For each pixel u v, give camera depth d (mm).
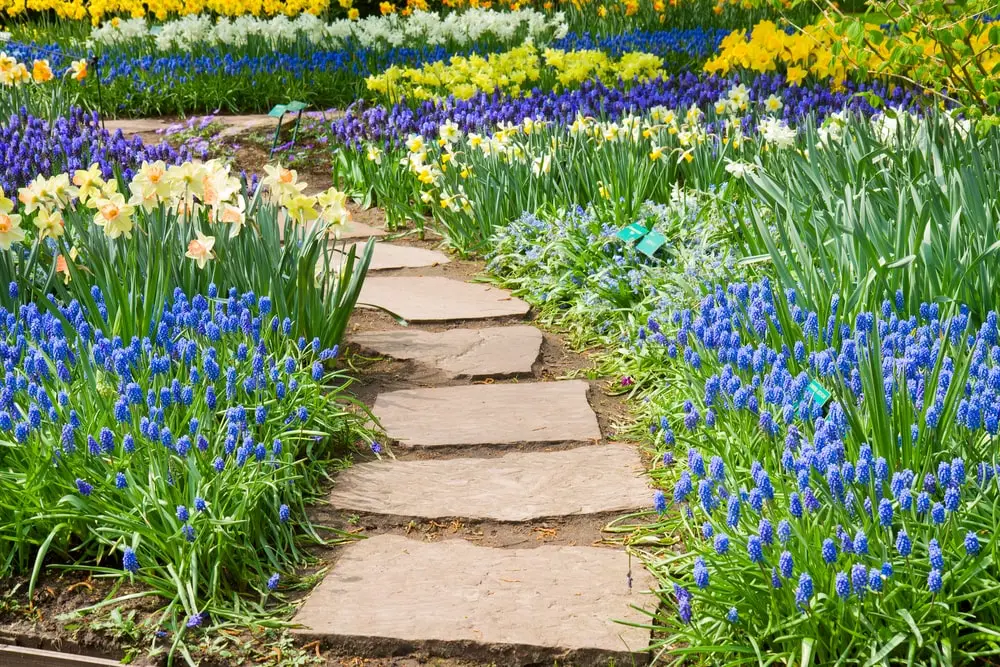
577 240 5727
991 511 2727
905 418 2893
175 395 3412
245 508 3188
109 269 4152
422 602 3035
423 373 4781
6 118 8133
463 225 6605
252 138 9469
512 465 3871
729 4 14242
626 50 11539
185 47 12133
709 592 2779
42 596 3094
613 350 4957
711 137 6680
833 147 5555
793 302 3939
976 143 5176
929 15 5293
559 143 6824
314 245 4547
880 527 2670
